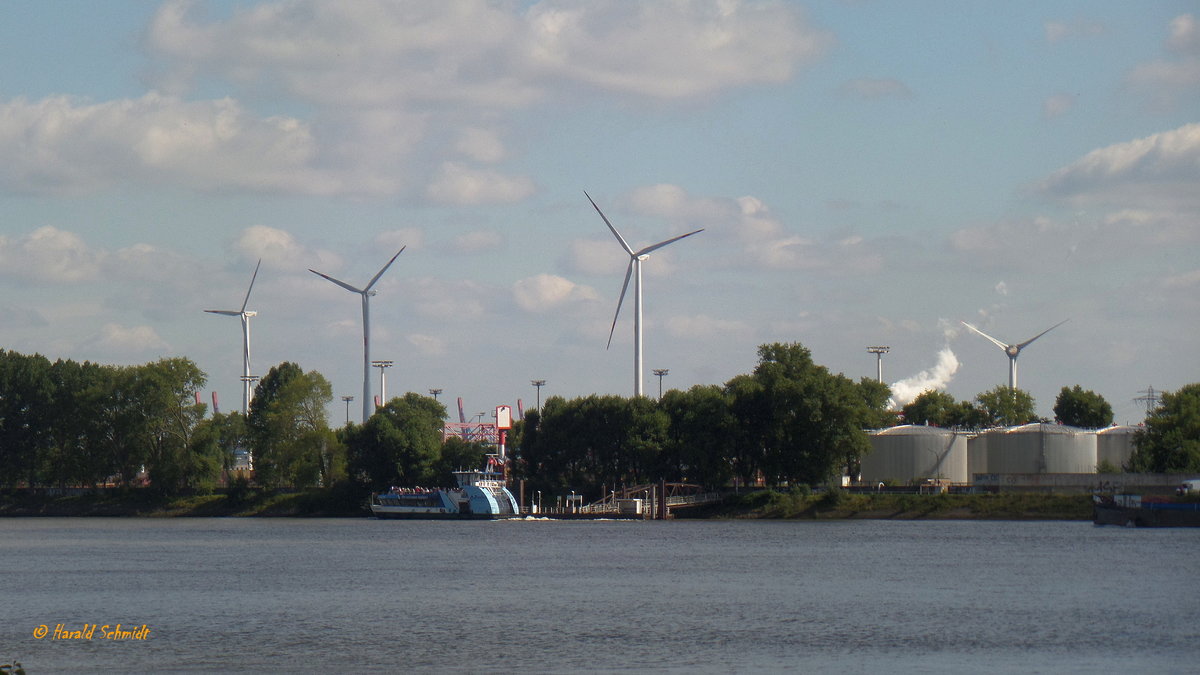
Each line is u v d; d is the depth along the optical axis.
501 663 142.50
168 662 143.88
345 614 177.62
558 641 155.50
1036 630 161.75
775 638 157.00
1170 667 139.50
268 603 189.50
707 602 189.25
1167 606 182.25
